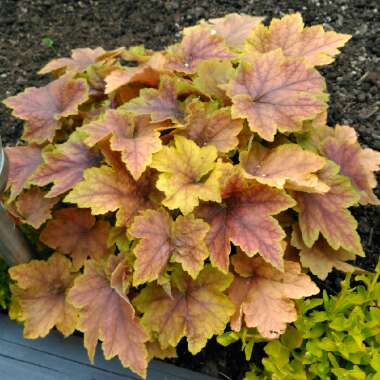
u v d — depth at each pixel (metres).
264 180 0.86
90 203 0.88
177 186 0.87
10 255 0.93
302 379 0.86
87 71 1.03
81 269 0.96
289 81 0.92
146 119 0.92
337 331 0.89
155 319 0.88
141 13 1.29
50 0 1.32
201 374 0.93
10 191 0.98
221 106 0.96
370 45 1.20
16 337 0.96
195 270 0.85
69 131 1.02
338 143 0.98
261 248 0.86
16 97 1.00
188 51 1.01
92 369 0.93
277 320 0.86
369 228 1.03
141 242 0.85
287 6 1.27
